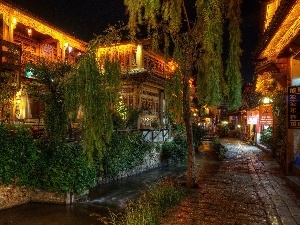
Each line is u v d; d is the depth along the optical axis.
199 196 9.98
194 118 34.06
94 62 8.38
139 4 8.73
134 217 7.39
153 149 21.12
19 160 11.23
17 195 11.27
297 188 10.78
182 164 23.42
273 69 14.73
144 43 23.31
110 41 9.08
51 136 12.34
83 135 8.33
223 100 10.22
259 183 12.38
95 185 14.38
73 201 11.83
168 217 7.74
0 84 14.74
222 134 63.50
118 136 16.81
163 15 9.55
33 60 20.41
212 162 24.11
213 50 9.19
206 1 9.09
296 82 12.86
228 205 8.88
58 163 11.78
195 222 7.33
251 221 7.42
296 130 13.75
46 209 10.91
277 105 19.34
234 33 9.86
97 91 8.25
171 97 10.57
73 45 23.73
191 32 10.62
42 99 12.45
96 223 9.52
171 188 10.05
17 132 11.48
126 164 17.25
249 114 35.53
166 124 25.14
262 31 17.33
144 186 15.14
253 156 23.56
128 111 20.59
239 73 9.75
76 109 8.62
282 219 7.55
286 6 7.61
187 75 10.69
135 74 22.20
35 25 19.28
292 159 13.75
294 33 9.76
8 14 16.97
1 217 9.91
